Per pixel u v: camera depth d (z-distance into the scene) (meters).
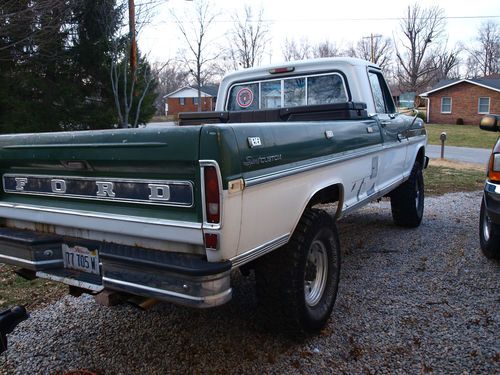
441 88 40.62
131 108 15.38
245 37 45.22
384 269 4.80
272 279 3.10
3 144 3.20
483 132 32.31
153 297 2.51
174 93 58.09
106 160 2.70
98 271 2.87
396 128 5.26
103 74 14.76
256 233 2.68
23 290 4.39
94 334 3.56
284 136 2.89
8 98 13.20
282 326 3.21
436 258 5.12
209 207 2.39
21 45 12.97
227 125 2.42
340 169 3.74
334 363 3.09
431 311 3.80
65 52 14.19
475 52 75.81
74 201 2.98
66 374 3.04
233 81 5.54
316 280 3.51
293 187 3.01
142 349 3.33
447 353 3.17
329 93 4.98
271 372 3.01
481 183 11.11
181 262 2.46
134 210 2.71
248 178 2.52
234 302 4.05
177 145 2.42
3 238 3.17
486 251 4.99
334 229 3.57
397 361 3.09
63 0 12.52
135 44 14.33
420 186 6.49
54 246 3.08
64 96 14.12
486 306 3.86
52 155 2.94
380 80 5.42
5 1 11.20
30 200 3.23
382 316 3.73
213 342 3.39
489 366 3.01
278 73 5.19
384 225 6.70
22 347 3.38
